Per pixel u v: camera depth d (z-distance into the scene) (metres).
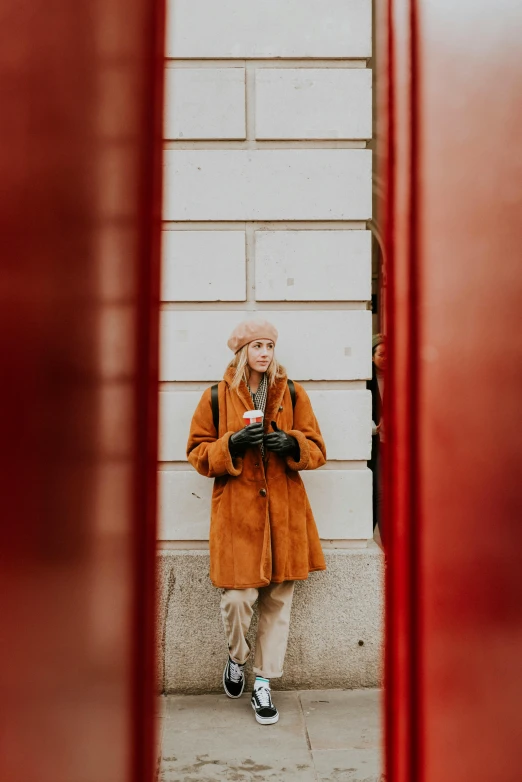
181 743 3.65
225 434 3.69
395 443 1.28
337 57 4.36
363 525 4.40
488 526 1.24
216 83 4.35
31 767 1.02
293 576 3.78
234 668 4.09
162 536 4.33
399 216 1.29
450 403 1.27
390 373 1.29
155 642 1.18
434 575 1.26
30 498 1.02
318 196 4.38
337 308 4.44
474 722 1.24
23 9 1.04
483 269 1.26
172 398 4.37
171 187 4.36
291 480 3.85
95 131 1.12
